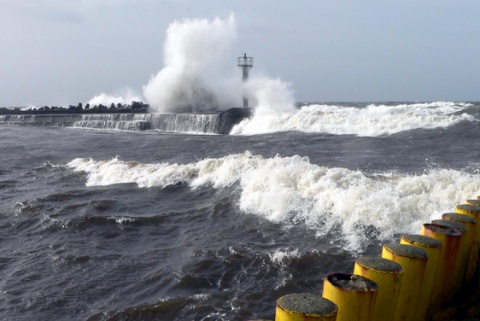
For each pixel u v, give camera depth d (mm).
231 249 6645
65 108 40094
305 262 6121
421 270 2982
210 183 10375
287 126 23766
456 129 18359
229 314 5004
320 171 9234
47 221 8391
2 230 8203
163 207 9188
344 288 2475
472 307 3836
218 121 26875
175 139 21250
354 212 7527
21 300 5602
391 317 2766
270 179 9172
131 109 37781
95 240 7469
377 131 19844
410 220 7262
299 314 2182
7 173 13680
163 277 5961
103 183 11414
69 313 5270
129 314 5117
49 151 18391
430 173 10320
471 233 3824
